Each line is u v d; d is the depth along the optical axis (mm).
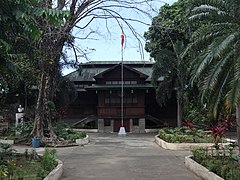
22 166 9977
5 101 28438
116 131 34469
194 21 11516
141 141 23328
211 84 10148
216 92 10586
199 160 11273
